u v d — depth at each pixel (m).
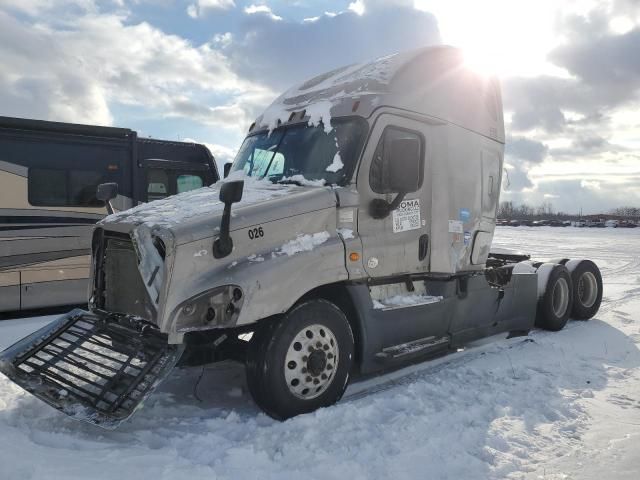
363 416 4.31
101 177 9.62
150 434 3.97
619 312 9.06
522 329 7.22
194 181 11.53
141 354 4.13
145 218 4.36
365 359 4.90
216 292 4.04
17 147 8.86
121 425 4.17
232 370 5.65
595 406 4.66
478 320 6.32
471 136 6.24
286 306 4.25
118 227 4.48
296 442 3.80
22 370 4.45
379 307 5.01
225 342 4.62
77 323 4.82
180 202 4.84
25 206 8.88
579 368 5.78
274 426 4.10
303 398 4.39
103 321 4.65
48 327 4.86
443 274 5.79
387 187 5.12
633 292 11.16
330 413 4.29
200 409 4.57
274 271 4.22
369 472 3.45
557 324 7.68
